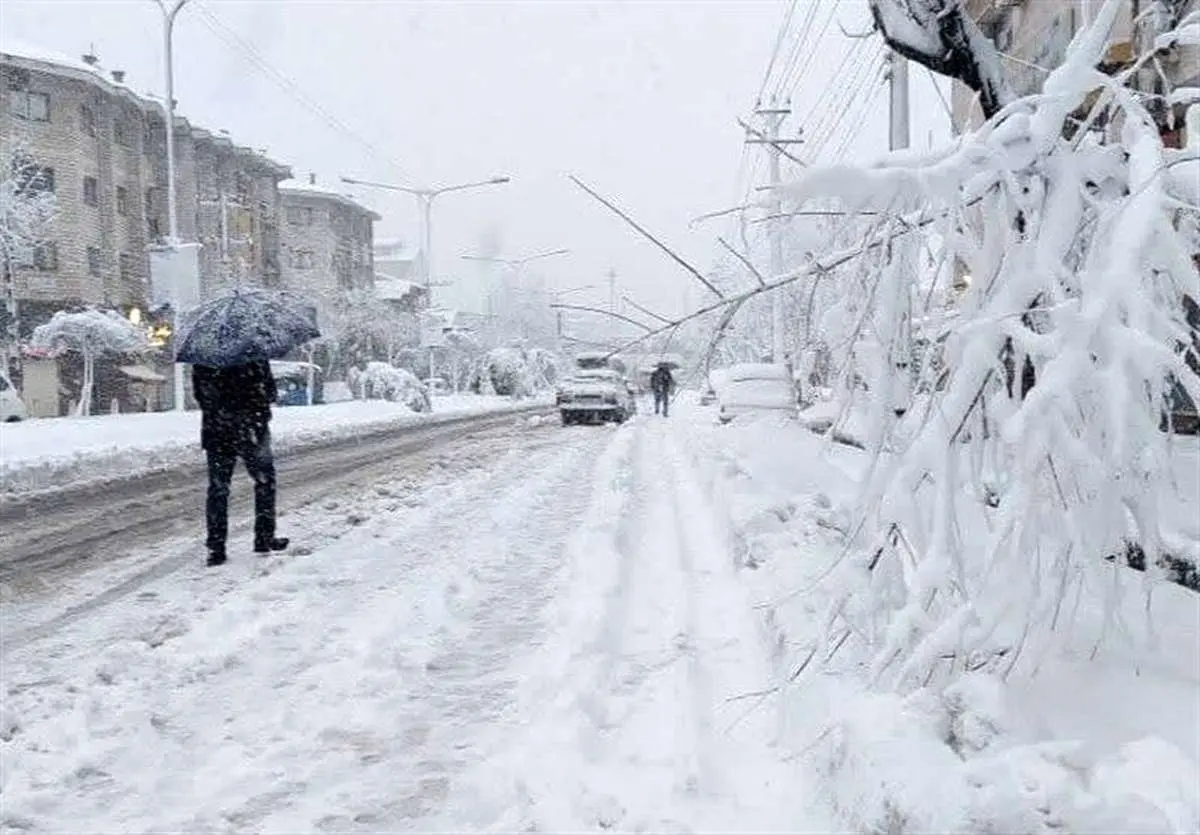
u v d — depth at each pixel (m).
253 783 4.09
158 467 17.02
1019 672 3.74
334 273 76.12
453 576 7.58
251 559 8.50
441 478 14.56
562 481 13.93
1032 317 3.73
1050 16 15.67
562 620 6.25
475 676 5.30
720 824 3.56
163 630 6.25
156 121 56.19
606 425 29.17
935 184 3.55
